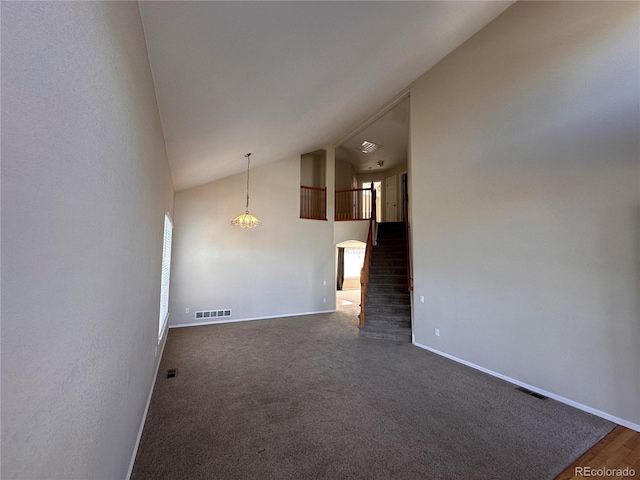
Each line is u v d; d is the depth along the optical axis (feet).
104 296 3.69
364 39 8.68
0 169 1.63
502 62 11.47
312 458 6.64
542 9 10.23
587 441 7.36
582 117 9.12
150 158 7.12
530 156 10.46
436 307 14.24
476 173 12.41
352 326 19.69
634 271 8.05
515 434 7.63
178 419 8.19
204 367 12.23
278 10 5.70
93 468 3.43
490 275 11.69
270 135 14.43
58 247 2.36
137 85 5.03
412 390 10.18
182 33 5.47
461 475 6.16
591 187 8.90
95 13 2.94
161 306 12.71
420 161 15.43
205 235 20.16
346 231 25.36
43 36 2.00
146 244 7.15
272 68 7.95
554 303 9.67
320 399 9.50
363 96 14.70
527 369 10.31
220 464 6.42
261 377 11.26
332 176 25.93
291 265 23.35
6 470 1.74
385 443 7.22
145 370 7.95
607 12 8.67
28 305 1.97
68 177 2.47
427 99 15.11
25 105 1.84
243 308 21.18
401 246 22.89
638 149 8.05
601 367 8.56
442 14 9.53
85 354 3.06
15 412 1.83
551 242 9.80
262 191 22.33
